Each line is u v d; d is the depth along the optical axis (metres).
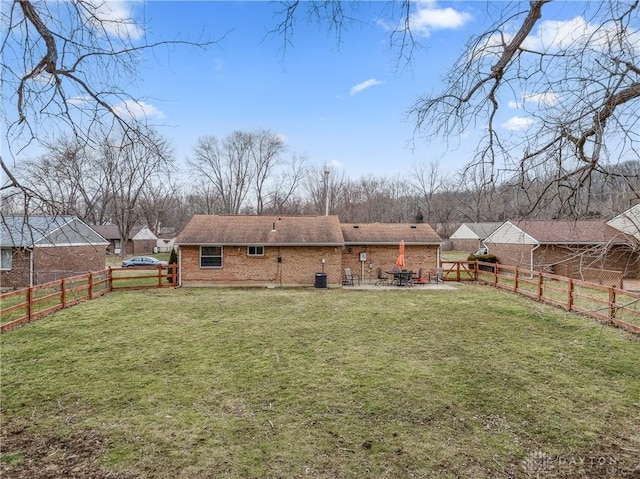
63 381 6.79
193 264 18.70
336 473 4.30
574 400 6.14
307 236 19.11
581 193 3.58
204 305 13.72
